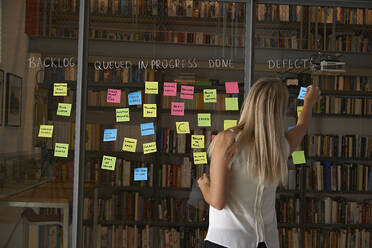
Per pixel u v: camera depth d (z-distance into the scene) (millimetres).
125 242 2227
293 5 2320
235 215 1355
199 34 2271
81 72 2211
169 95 2250
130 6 2256
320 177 2326
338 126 2334
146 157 2236
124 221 2227
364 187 2346
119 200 2223
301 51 2314
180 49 2262
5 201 2201
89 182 2211
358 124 2346
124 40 2244
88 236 2201
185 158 2248
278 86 1390
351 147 2336
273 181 1327
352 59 2357
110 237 2221
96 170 2217
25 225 2199
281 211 2309
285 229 2307
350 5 2359
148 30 2256
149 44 2250
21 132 2211
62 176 2207
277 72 2299
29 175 2207
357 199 2332
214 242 1376
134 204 2232
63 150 2207
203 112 2258
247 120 1376
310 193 2316
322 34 2332
